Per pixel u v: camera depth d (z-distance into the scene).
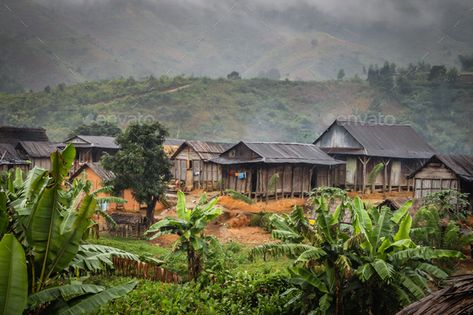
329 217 16.86
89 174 47.38
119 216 40.53
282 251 16.45
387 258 16.12
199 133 152.62
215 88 186.25
